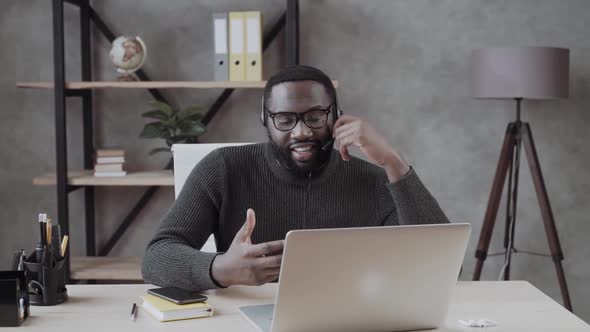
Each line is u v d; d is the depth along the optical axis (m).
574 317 1.42
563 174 3.46
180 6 3.38
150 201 3.48
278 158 1.75
